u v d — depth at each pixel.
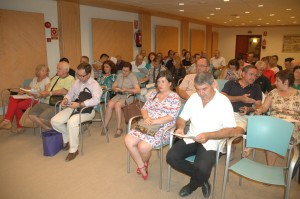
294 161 1.79
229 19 10.59
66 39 6.17
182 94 3.63
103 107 5.06
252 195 2.42
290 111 2.71
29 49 5.48
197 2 6.43
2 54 5.05
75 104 3.18
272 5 6.80
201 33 12.80
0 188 2.52
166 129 2.46
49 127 3.66
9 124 3.96
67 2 6.09
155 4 6.79
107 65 4.89
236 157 3.24
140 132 2.55
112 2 6.43
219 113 2.23
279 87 2.73
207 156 2.15
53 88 3.80
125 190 2.51
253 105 3.08
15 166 2.99
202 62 3.37
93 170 2.91
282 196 2.41
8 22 5.07
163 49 10.00
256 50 14.35
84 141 3.77
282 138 2.06
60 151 3.40
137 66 6.51
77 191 2.48
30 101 4.10
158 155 3.31
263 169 2.04
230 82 3.20
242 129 2.35
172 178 2.74
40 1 5.63
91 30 6.96
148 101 2.75
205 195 2.35
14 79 5.30
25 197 2.38
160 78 2.59
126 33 8.08
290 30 13.27
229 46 15.00
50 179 2.71
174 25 10.79
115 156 3.28
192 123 2.38
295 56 13.34
